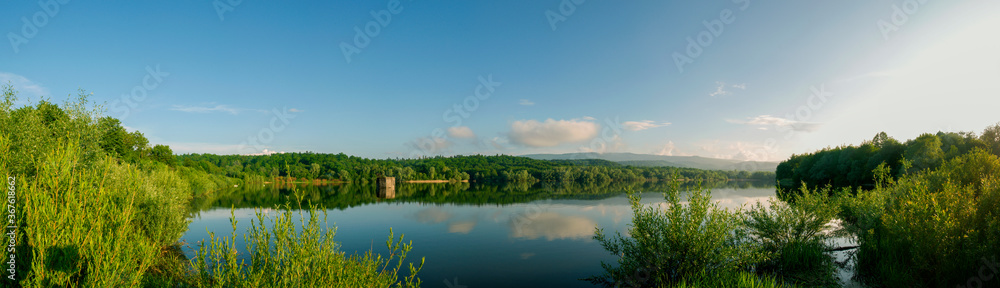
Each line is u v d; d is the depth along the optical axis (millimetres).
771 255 12508
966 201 9016
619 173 123438
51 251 6188
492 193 69000
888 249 10906
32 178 7367
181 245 16828
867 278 11008
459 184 121750
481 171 145000
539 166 156000
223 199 47656
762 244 13617
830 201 13859
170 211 16078
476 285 12930
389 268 14945
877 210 13805
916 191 10555
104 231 7047
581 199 49906
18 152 8633
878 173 18516
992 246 8164
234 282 5758
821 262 12547
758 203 14469
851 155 62875
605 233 22562
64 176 7082
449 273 14359
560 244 19422
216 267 5832
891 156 54031
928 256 9094
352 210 37844
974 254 8297
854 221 17266
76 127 14594
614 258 16281
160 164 48000
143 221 14602
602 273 13914
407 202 48094
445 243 20047
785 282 10977
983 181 9609
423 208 39594
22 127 10242
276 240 6016
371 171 136750
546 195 60344
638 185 98500
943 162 12414
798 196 14055
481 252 17828
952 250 8594
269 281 5836
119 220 7316
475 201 49406
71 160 7754
